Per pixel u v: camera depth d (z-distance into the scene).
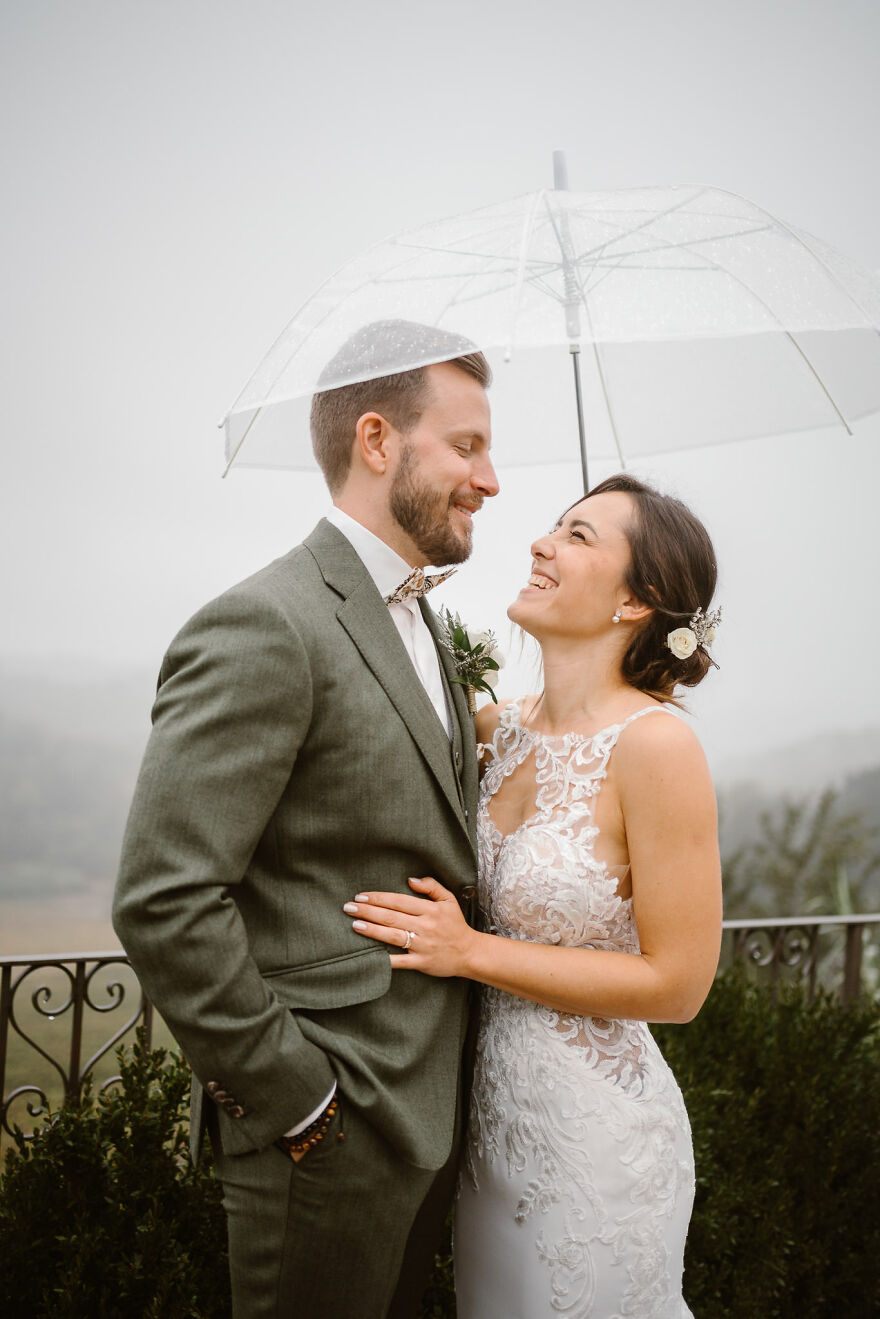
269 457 2.16
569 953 1.68
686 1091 2.76
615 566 1.82
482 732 2.06
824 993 3.33
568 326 1.53
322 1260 1.55
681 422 2.41
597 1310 1.66
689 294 1.62
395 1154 1.57
